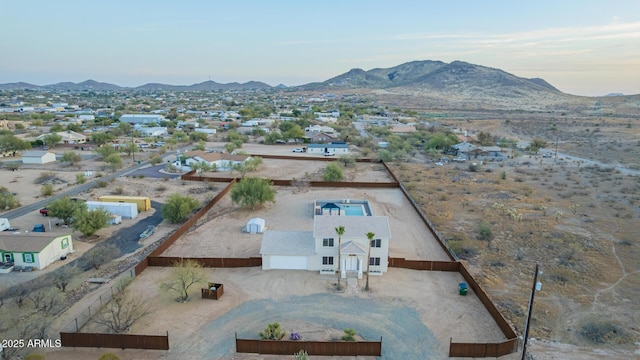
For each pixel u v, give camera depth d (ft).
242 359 97.71
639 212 218.18
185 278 126.21
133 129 526.57
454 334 108.58
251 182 225.97
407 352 100.99
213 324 111.96
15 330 102.89
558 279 140.05
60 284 131.03
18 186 259.39
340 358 98.73
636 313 118.73
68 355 98.02
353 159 355.56
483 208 224.53
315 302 124.36
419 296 128.67
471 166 335.06
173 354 99.19
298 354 95.55
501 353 98.89
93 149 406.41
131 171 310.24
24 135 475.72
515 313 118.32
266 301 124.57
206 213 212.64
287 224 197.77
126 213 202.49
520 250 165.17
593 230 189.67
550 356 98.22
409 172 324.19
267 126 601.62
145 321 112.57
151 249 164.25
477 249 165.78
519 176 310.65
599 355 99.19
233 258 147.33
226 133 545.85
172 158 365.81
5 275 139.03
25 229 183.32
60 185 263.29
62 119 645.51
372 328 110.93
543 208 224.53
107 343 101.09
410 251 165.78
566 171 330.95
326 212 204.54
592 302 124.98
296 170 327.67
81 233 179.73
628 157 399.24
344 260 143.33
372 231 143.13
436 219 205.46
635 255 160.66
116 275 140.46
